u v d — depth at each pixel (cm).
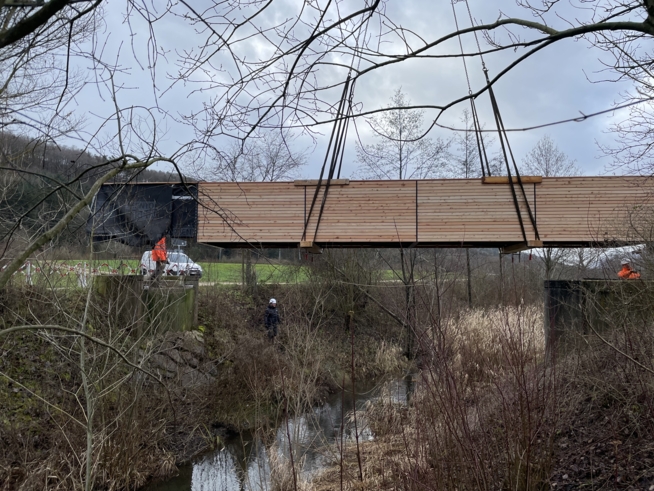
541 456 539
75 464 805
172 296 1190
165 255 1083
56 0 217
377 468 759
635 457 583
